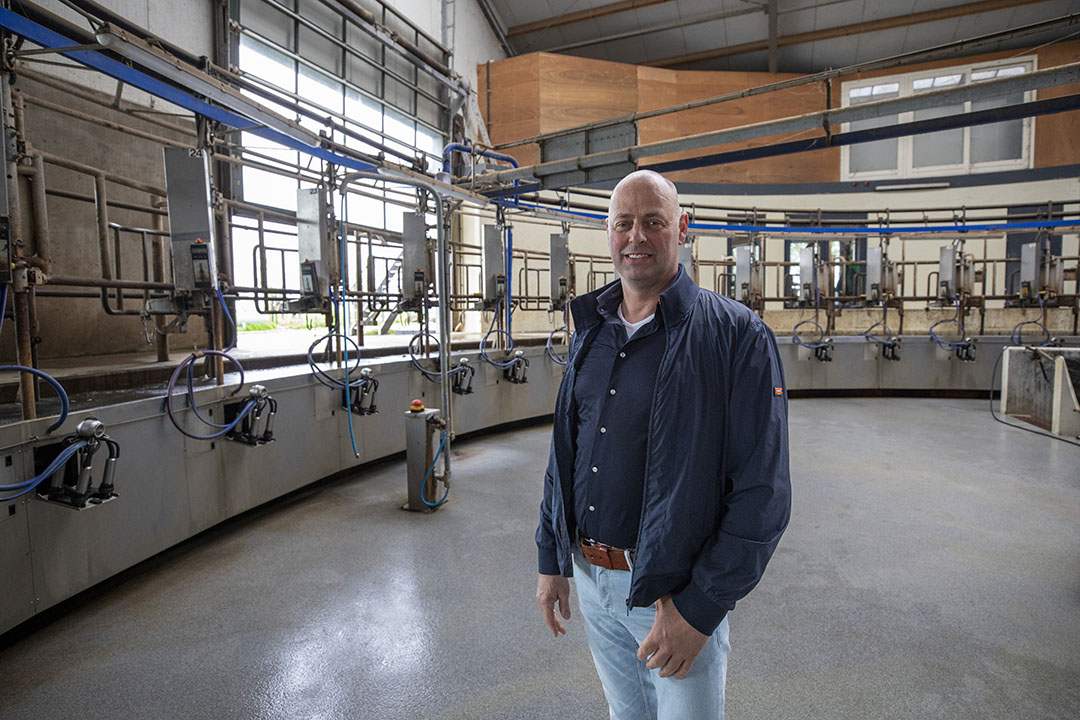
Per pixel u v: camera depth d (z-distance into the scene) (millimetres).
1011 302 6957
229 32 4605
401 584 2336
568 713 1580
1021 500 3307
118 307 2826
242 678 1729
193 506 2562
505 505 3295
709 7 8781
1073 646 1867
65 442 1947
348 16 5895
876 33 9086
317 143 2986
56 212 3668
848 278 7672
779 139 8938
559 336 6137
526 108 8516
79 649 1879
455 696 1651
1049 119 8539
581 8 8977
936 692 1649
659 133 8859
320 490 3568
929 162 8922
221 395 2703
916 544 2701
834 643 1900
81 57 1976
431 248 4434
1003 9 8477
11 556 1802
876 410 6262
